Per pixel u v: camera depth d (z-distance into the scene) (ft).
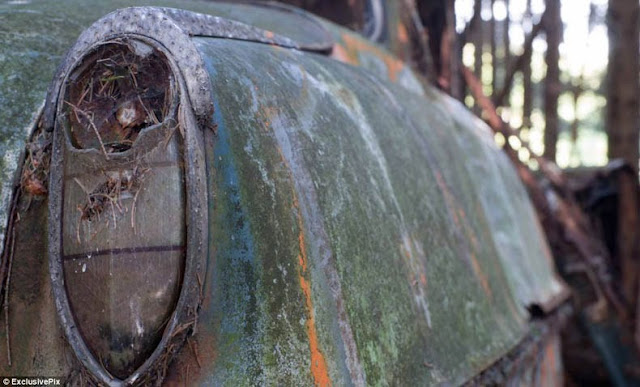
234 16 8.32
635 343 18.63
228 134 5.46
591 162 67.77
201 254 4.90
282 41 7.74
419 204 7.84
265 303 5.23
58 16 6.85
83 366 5.09
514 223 11.84
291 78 6.79
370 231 6.49
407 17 12.93
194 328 4.89
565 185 18.70
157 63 5.22
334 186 6.25
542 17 24.86
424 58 13.26
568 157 65.31
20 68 6.18
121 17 5.42
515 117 48.01
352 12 14.32
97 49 5.36
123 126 5.21
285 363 5.19
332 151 6.48
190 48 5.11
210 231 5.12
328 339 5.51
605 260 19.11
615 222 20.39
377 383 5.79
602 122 65.51
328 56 8.90
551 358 11.37
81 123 5.33
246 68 6.20
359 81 8.47
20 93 6.04
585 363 19.29
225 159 5.35
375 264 6.38
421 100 10.57
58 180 5.28
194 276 4.86
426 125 9.59
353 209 6.37
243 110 5.74
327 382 5.36
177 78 5.05
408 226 7.33
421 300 7.01
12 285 5.55
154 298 4.89
